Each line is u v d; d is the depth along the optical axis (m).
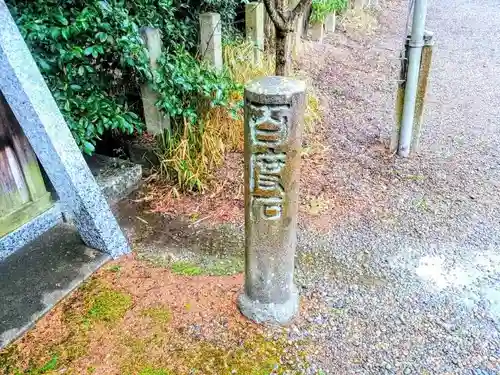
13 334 1.92
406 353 1.92
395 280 2.34
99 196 2.33
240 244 2.64
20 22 2.42
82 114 2.76
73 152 2.20
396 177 3.28
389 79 5.10
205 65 3.48
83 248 2.46
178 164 3.09
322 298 2.20
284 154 1.66
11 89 2.03
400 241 2.64
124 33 2.70
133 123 3.04
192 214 2.91
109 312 2.07
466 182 3.22
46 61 2.57
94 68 2.90
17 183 2.43
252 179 1.73
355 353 1.91
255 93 1.57
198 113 3.35
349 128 3.99
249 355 1.88
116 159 3.25
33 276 2.25
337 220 2.82
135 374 1.79
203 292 2.21
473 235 2.68
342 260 2.49
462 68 5.59
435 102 4.61
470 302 2.20
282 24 2.93
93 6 2.59
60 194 2.33
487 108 4.47
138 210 2.95
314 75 4.93
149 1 3.21
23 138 2.40
